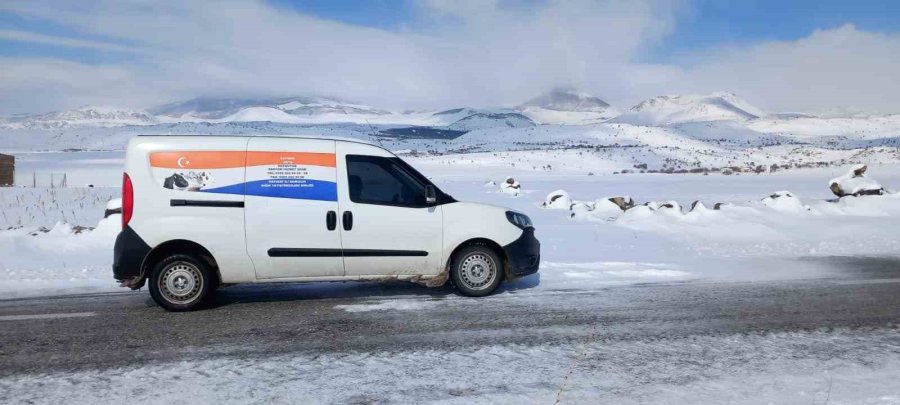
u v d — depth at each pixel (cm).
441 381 456
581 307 693
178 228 671
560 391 430
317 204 700
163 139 685
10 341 561
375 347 541
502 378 462
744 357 511
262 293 771
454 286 786
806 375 466
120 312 673
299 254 695
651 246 1215
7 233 1152
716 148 17850
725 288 800
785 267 966
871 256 1080
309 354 521
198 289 680
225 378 464
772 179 4722
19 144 17000
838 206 1788
